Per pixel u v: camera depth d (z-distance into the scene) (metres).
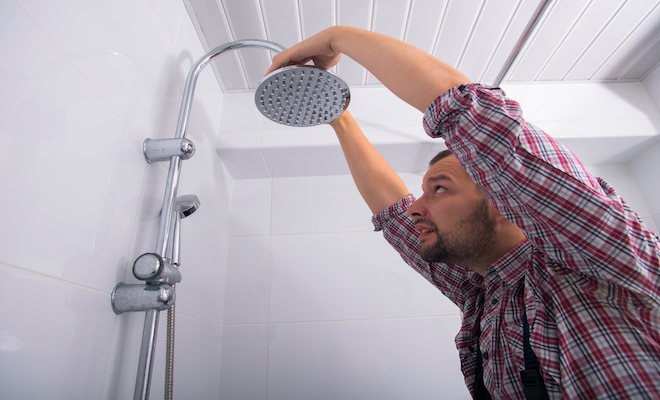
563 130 1.25
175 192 0.66
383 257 1.23
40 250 0.42
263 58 1.16
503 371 0.44
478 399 0.53
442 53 1.17
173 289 0.58
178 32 0.92
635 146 1.29
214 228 1.11
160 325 0.75
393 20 1.06
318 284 1.18
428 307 1.16
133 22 0.70
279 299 1.16
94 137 0.54
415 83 0.40
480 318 0.59
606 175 1.39
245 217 1.28
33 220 0.41
